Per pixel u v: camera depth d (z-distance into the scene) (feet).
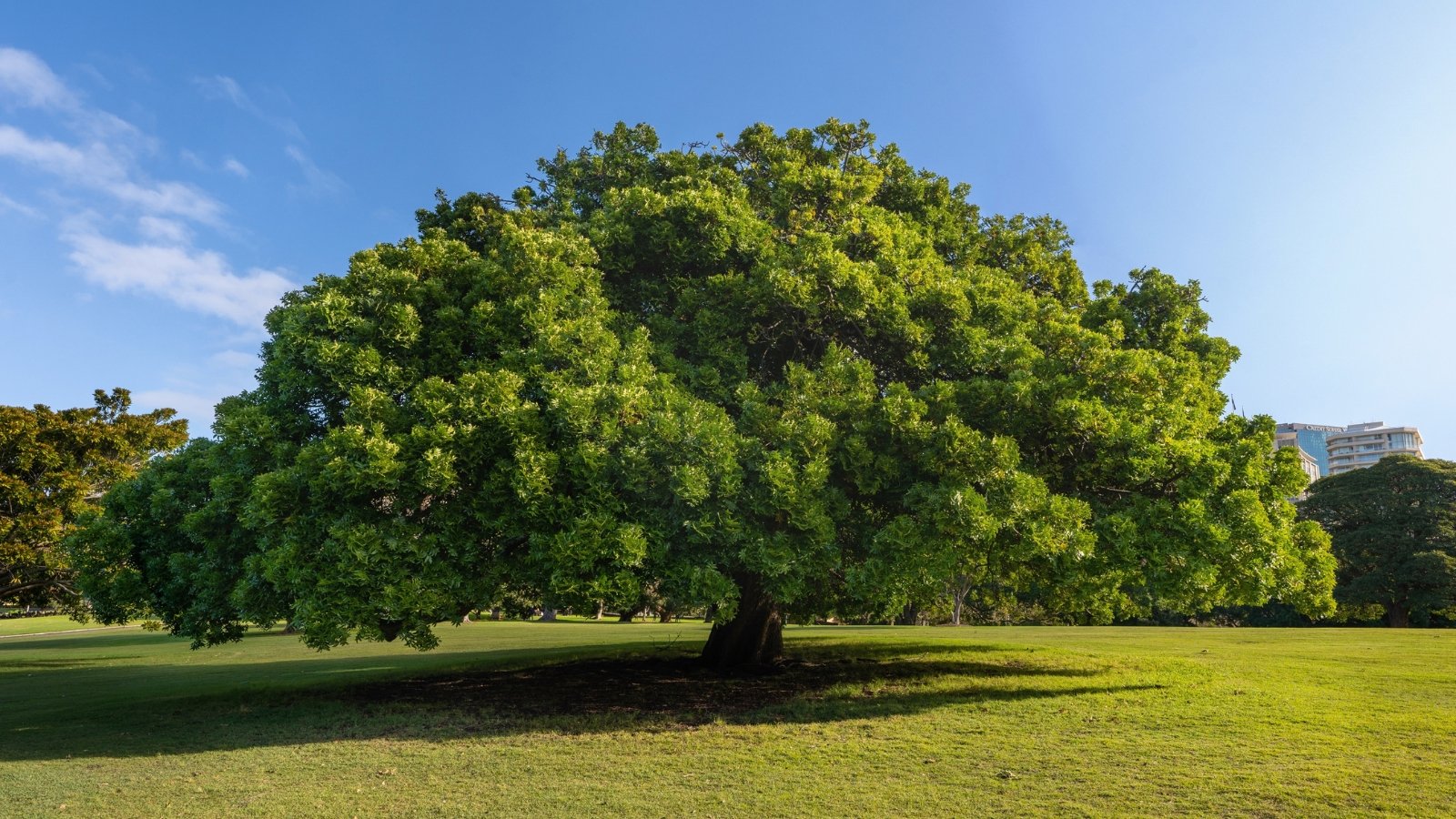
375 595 35.27
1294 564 40.47
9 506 78.64
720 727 36.40
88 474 85.40
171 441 94.38
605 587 35.22
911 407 40.45
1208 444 41.86
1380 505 149.07
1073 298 63.52
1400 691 42.91
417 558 36.37
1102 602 50.14
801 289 43.55
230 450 42.86
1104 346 45.62
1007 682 47.47
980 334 45.50
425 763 30.53
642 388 39.68
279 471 37.52
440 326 43.78
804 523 37.58
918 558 37.60
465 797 25.63
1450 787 24.62
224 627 44.16
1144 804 23.49
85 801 25.91
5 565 79.10
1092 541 37.68
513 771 28.99
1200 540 37.91
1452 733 32.32
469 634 112.57
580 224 55.42
